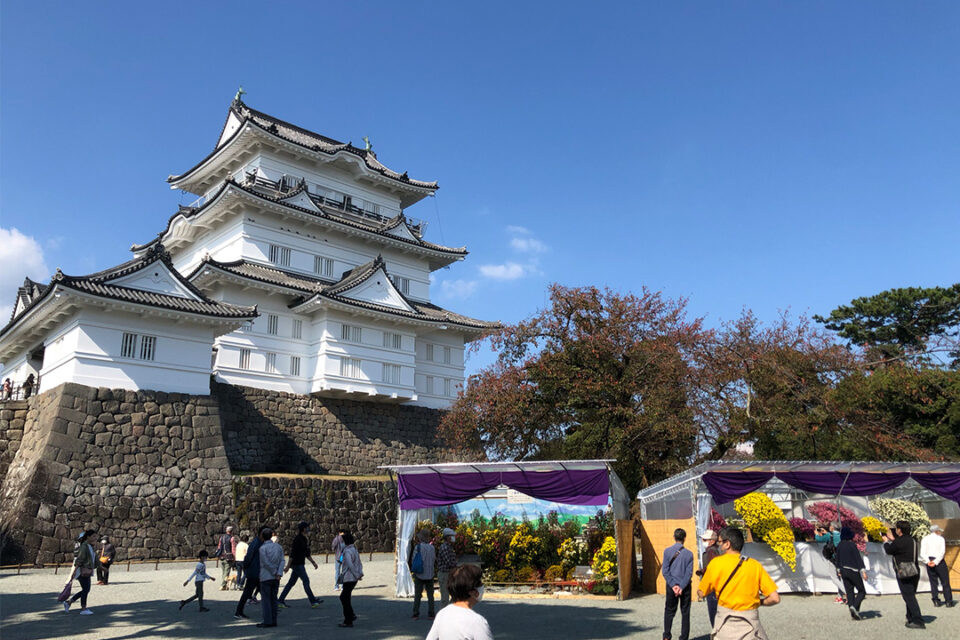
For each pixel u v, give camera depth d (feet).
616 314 96.84
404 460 146.51
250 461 123.95
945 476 62.28
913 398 100.12
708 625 45.91
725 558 27.22
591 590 62.49
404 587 66.18
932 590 52.75
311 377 138.10
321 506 112.57
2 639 43.04
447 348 165.37
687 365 91.71
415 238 173.27
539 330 100.22
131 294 103.40
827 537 59.77
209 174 169.17
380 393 142.10
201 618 51.60
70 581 53.83
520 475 63.46
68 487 91.56
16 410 107.24
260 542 52.70
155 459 100.07
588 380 92.68
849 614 48.06
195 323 110.32
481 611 53.26
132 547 93.45
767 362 86.58
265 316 136.15
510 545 69.05
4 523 92.53
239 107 172.96
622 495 69.51
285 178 158.30
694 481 56.85
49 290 97.55
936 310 153.58
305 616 52.75
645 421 89.35
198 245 157.48
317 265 153.79
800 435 89.20
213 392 122.21
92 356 99.60
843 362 92.94
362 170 171.63
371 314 141.90
